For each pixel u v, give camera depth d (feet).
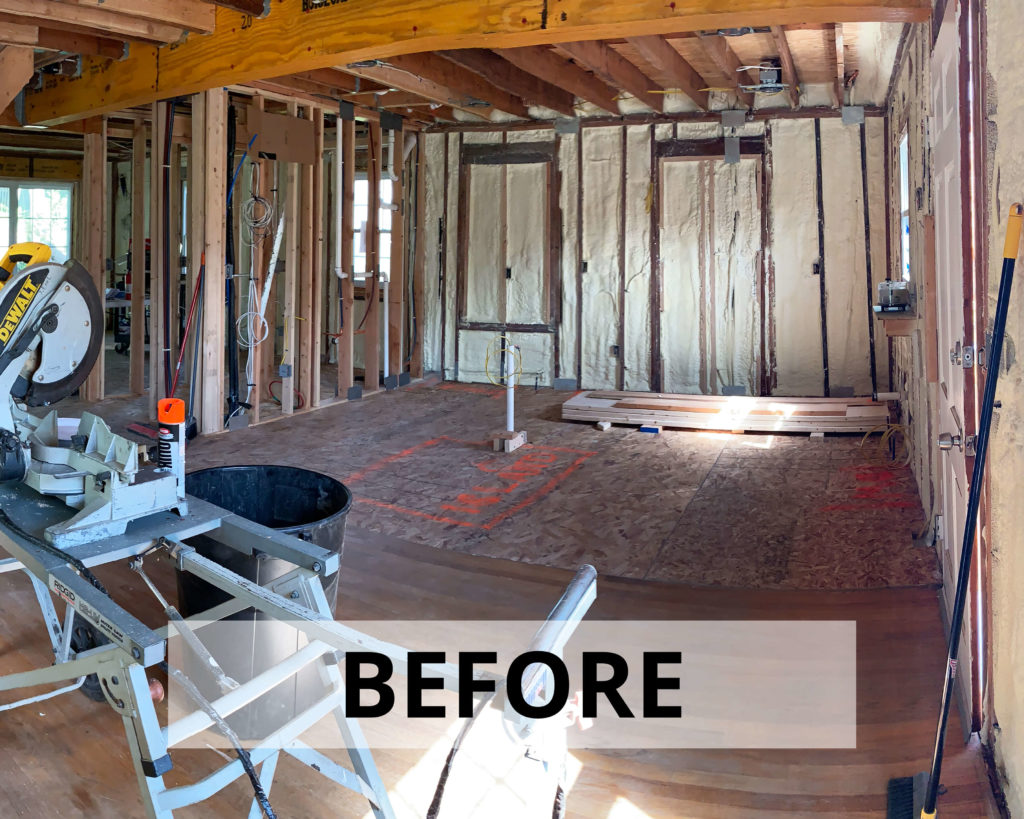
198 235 20.52
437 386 29.25
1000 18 6.93
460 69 22.66
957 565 9.61
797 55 21.70
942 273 10.68
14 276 7.77
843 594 11.92
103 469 7.16
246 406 22.48
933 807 6.73
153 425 20.81
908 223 17.42
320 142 23.48
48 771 7.79
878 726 8.62
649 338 27.76
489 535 14.37
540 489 17.04
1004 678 7.22
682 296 27.25
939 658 10.02
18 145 36.19
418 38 13.47
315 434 21.65
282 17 15.15
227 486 9.41
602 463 19.08
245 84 20.59
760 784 7.72
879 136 24.91
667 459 19.47
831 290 25.79
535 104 27.66
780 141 25.76
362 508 15.71
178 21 15.65
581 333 28.55
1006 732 7.13
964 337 8.21
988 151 7.39
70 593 5.99
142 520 7.43
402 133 27.91
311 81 22.16
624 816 7.29
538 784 7.71
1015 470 6.84
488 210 29.17
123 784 7.63
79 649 9.11
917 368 15.97
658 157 26.94
